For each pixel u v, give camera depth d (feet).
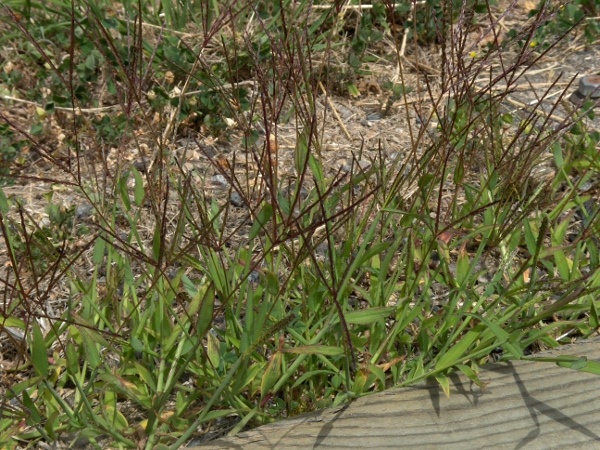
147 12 6.31
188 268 5.16
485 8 6.79
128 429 4.43
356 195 5.43
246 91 6.15
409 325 4.90
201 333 4.30
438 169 4.78
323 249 5.17
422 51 6.81
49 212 5.27
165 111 6.05
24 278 5.10
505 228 5.14
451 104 5.98
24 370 4.77
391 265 5.17
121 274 4.82
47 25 6.37
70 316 4.57
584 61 6.76
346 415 4.50
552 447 4.39
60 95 6.10
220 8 6.55
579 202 5.21
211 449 4.39
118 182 4.95
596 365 4.47
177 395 4.52
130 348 4.56
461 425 4.46
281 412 4.62
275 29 6.29
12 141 5.87
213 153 5.94
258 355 4.57
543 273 5.17
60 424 4.49
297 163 4.75
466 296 4.83
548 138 5.30
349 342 4.37
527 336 4.77
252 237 4.46
